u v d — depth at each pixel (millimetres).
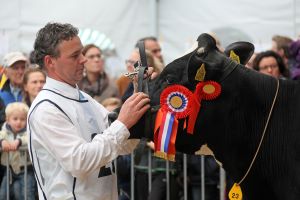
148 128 4695
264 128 4562
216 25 10633
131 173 7156
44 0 11133
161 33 11000
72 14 11141
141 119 4703
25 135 7402
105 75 9188
